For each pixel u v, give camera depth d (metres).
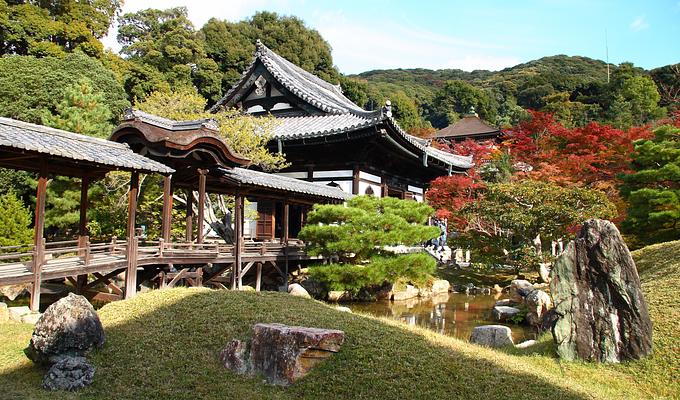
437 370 7.50
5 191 22.42
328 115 28.14
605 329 9.37
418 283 21.39
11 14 33.16
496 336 11.12
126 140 15.48
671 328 9.70
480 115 83.19
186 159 16.25
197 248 16.80
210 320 9.00
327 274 17.48
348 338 8.22
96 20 39.31
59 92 26.19
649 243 21.47
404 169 30.45
